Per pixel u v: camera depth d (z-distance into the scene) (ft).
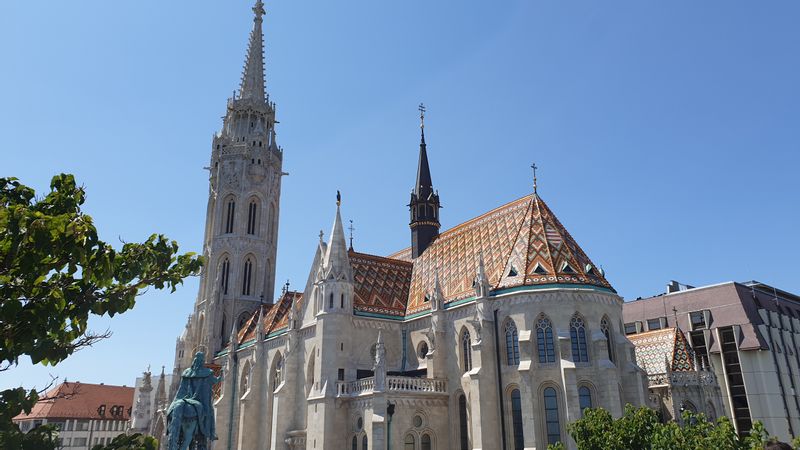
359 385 224.33
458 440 219.61
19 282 56.34
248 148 422.82
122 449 66.64
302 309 277.44
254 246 404.77
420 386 223.51
